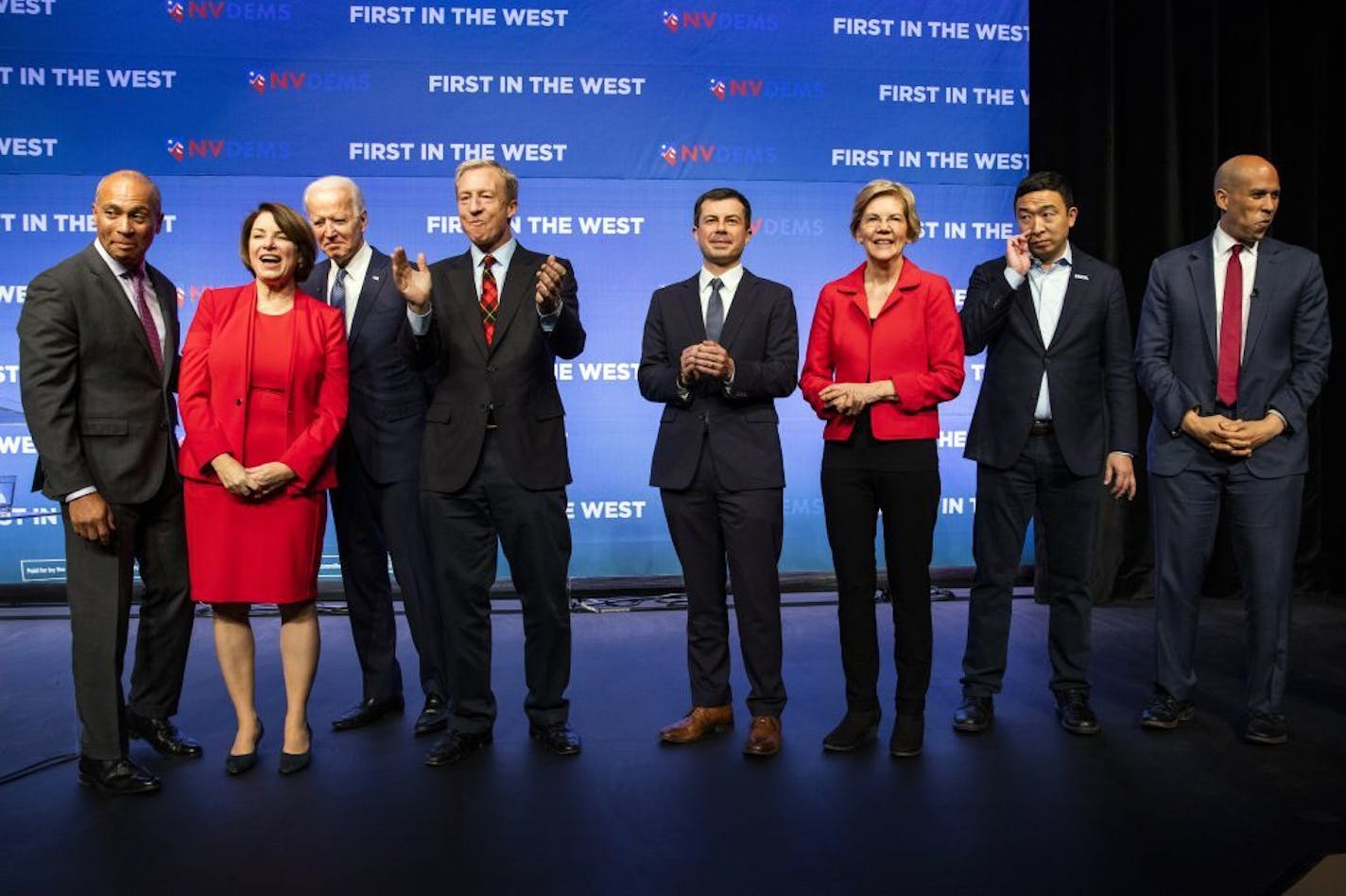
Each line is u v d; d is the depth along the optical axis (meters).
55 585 4.80
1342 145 4.88
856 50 4.95
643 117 4.89
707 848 2.13
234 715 3.10
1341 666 3.60
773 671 2.78
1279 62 4.95
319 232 2.96
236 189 4.78
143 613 2.76
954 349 2.67
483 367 2.68
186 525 2.64
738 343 2.81
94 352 2.56
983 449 2.99
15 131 4.71
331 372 2.68
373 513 3.01
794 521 5.02
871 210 2.69
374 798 2.43
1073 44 4.89
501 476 2.67
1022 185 2.97
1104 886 1.95
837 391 2.61
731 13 4.90
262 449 2.59
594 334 4.91
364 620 3.04
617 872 2.03
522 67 4.84
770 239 4.95
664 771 2.59
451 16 4.81
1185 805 2.33
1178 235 4.91
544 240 4.87
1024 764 2.61
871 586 2.74
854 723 2.74
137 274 2.68
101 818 2.33
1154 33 4.89
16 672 3.66
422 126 4.82
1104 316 2.96
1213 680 3.42
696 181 4.91
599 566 4.96
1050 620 3.00
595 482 4.94
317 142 4.80
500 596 4.86
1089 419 2.94
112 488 2.55
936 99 4.99
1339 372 4.89
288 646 2.65
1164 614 2.92
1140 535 4.91
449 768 2.62
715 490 2.79
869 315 2.74
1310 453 4.92
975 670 2.96
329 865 2.08
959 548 5.08
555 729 2.76
